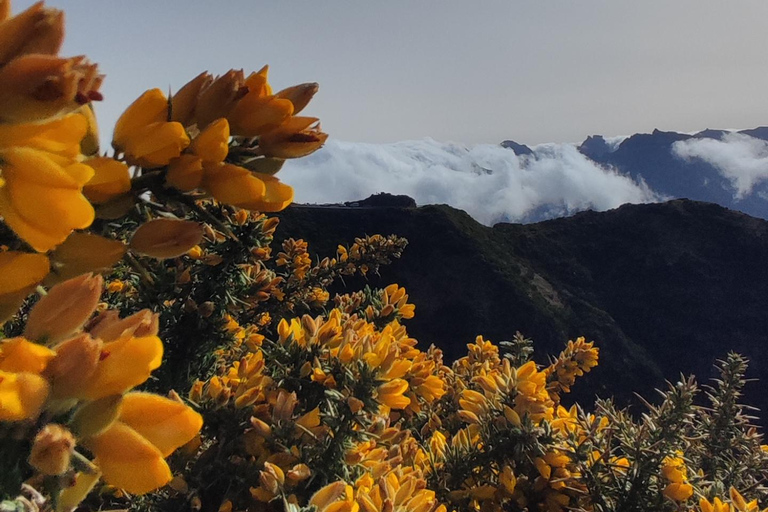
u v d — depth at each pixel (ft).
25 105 1.53
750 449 9.97
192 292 8.30
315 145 2.70
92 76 1.64
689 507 7.41
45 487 1.76
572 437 8.16
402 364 6.60
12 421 1.65
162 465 1.83
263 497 5.75
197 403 6.45
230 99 2.54
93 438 1.82
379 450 6.50
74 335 2.10
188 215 2.80
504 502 7.80
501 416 8.14
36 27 1.61
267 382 6.99
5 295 1.81
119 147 2.30
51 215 1.65
